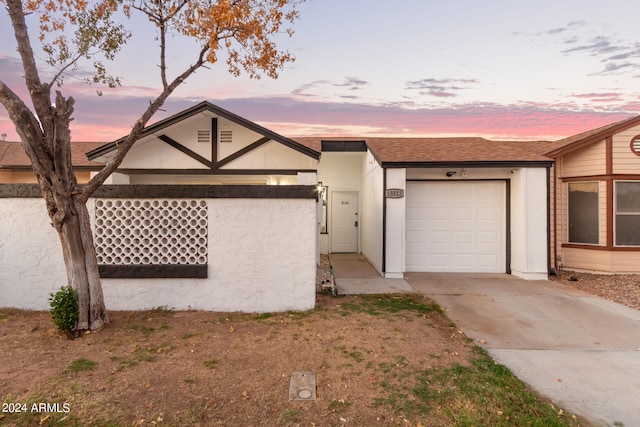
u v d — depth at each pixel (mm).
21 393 3145
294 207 5742
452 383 3445
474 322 5371
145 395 3168
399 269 8516
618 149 8766
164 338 4504
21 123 4160
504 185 9164
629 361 4031
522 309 6047
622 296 6973
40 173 4371
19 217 5590
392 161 8406
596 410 3023
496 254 9242
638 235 8844
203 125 8422
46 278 5582
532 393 3293
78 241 4570
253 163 8430
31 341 4316
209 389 3299
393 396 3207
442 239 9336
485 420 2855
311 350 4199
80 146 12250
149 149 8352
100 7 5082
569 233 9609
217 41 5090
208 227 5715
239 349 4207
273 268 5750
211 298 5715
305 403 3098
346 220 13125
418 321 5320
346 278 8516
